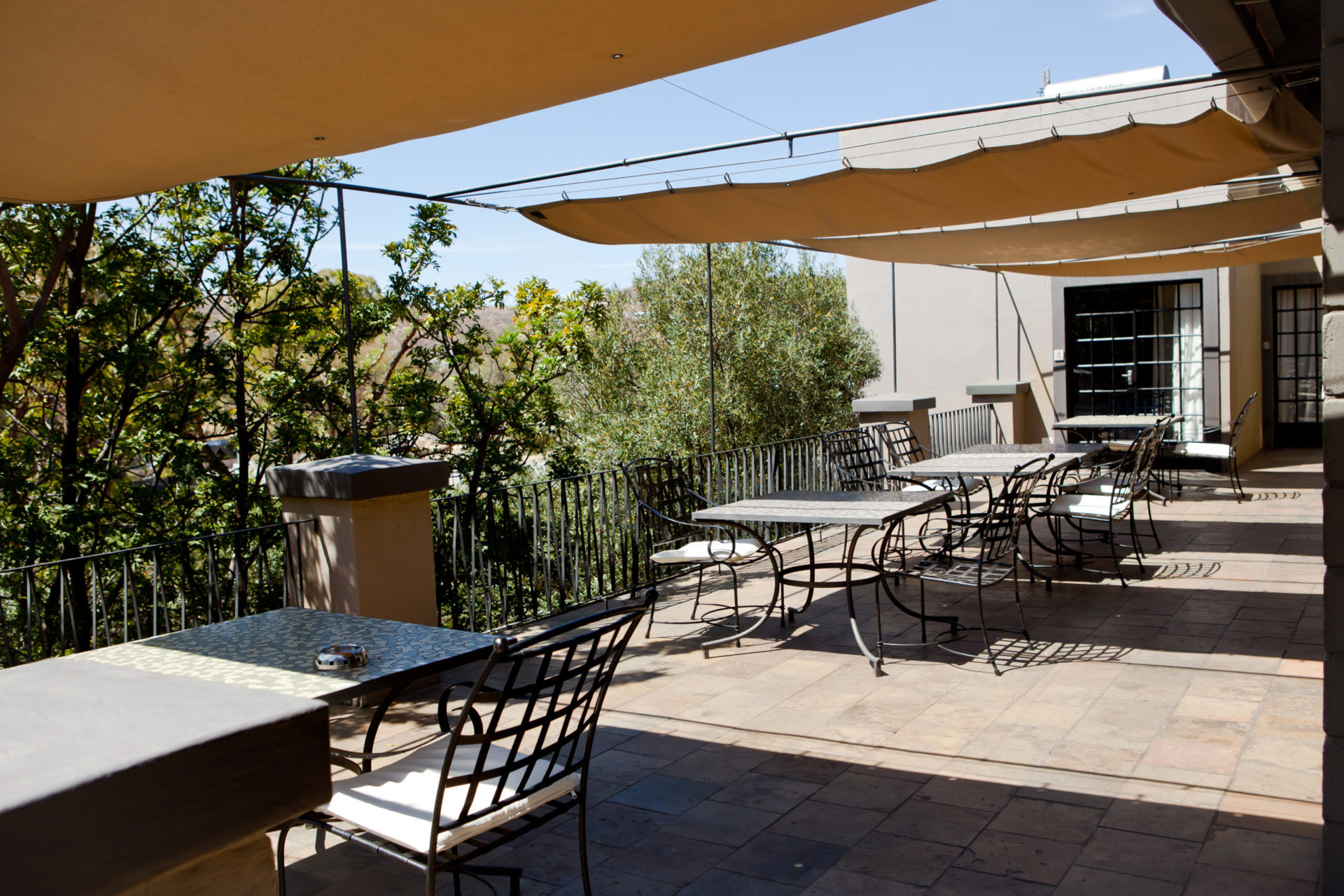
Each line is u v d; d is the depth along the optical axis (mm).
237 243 10438
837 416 16078
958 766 3613
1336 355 2461
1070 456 7211
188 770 1254
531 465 12398
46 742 1252
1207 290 11992
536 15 2520
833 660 5031
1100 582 6516
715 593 6680
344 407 11234
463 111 3365
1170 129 3979
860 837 3088
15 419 10219
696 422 15547
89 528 9227
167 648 2631
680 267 16531
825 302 16797
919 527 8977
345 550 4531
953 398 13812
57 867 1127
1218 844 2932
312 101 3090
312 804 1407
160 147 3506
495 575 7812
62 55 2564
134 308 9945
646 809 3357
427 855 2172
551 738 4020
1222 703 4125
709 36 2787
